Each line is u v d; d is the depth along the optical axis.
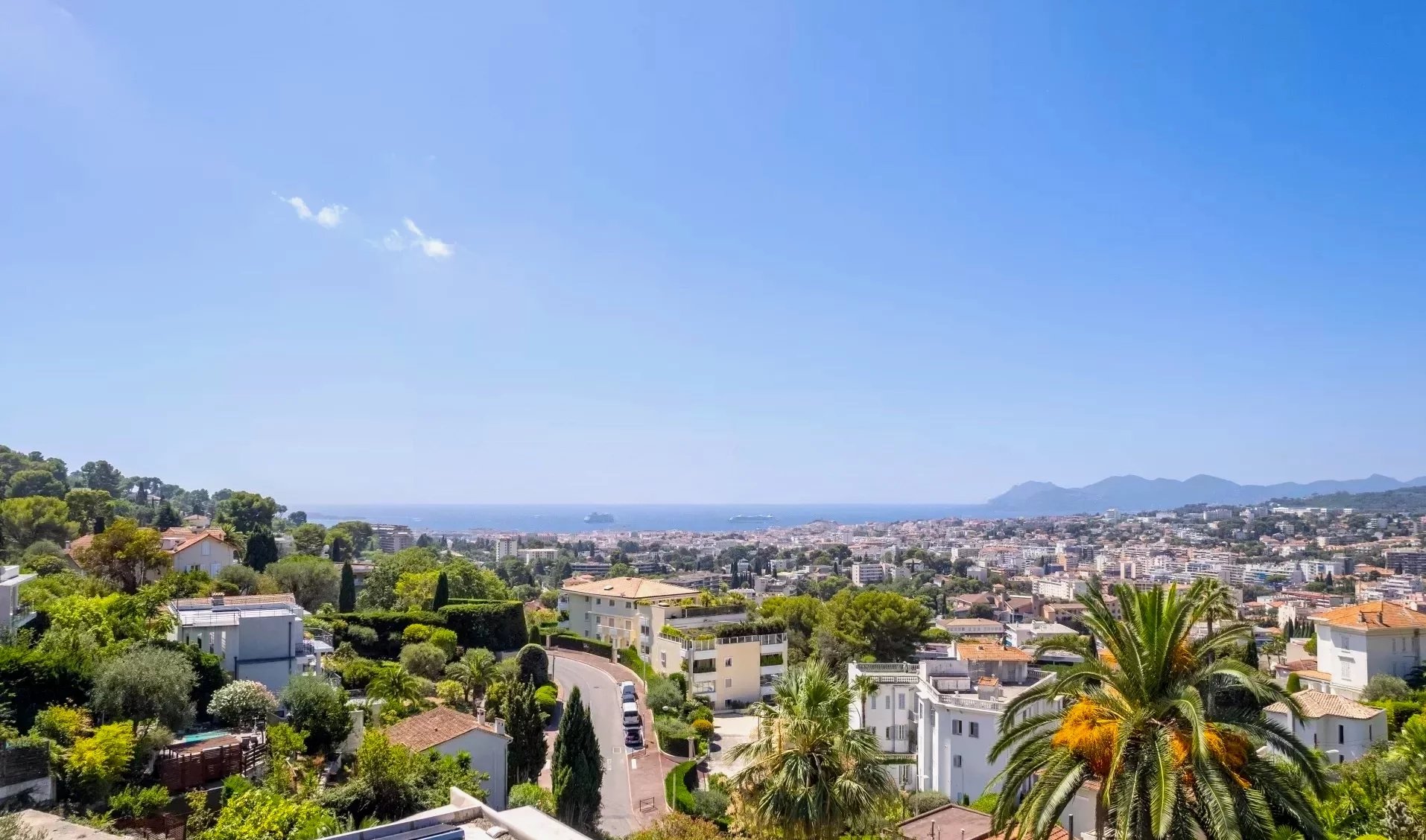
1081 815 33.62
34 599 52.25
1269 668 84.06
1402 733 36.03
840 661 88.62
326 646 66.25
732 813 23.22
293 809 26.55
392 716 48.91
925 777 56.22
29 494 126.75
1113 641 17.81
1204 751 14.99
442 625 82.62
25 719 34.53
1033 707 49.59
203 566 89.50
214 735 38.97
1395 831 28.25
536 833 12.77
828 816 20.73
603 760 57.47
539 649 72.06
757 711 23.16
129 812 28.75
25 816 18.70
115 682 35.81
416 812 32.19
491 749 42.19
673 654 84.06
